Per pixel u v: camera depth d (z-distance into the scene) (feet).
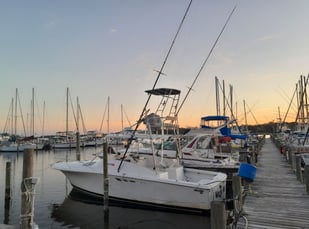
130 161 34.35
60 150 140.56
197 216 29.71
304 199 27.91
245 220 21.53
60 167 37.91
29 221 16.72
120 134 58.70
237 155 50.72
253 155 51.11
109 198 33.65
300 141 62.13
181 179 34.58
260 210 24.39
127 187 32.63
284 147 71.56
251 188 32.53
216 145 49.47
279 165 53.31
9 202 37.91
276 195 29.60
